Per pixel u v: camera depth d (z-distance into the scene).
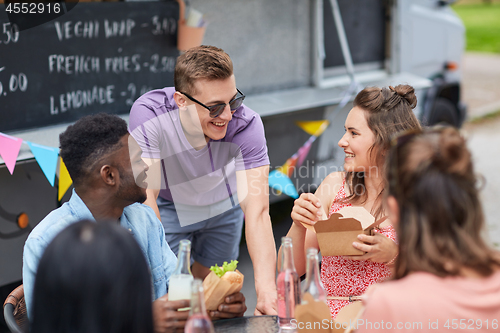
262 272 1.93
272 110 3.58
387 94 1.83
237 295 1.56
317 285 1.39
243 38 3.90
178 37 3.45
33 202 2.60
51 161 2.52
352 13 4.55
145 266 1.04
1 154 2.40
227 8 3.76
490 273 1.09
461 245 1.07
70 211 1.60
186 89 1.99
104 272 0.97
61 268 0.97
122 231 1.04
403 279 1.12
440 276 1.08
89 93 3.13
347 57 4.25
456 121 5.51
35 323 0.99
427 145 1.10
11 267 2.56
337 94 4.11
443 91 5.38
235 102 2.04
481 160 5.98
